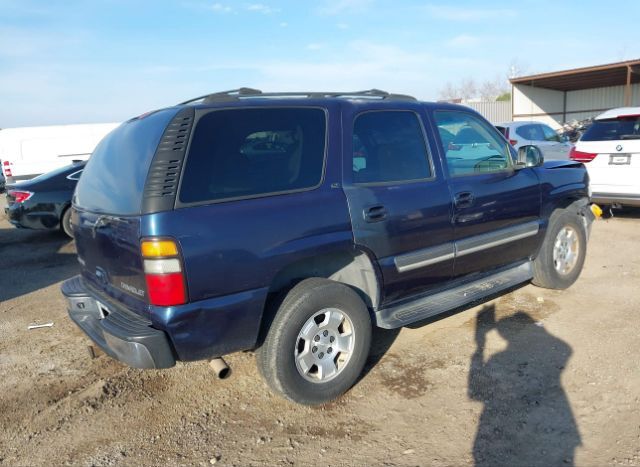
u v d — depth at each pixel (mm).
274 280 3410
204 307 2930
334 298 3402
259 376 3898
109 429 3314
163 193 2861
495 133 4719
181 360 2988
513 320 4691
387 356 4129
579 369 3756
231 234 2975
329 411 3416
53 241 9562
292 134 3391
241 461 2951
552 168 5141
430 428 3168
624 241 7387
